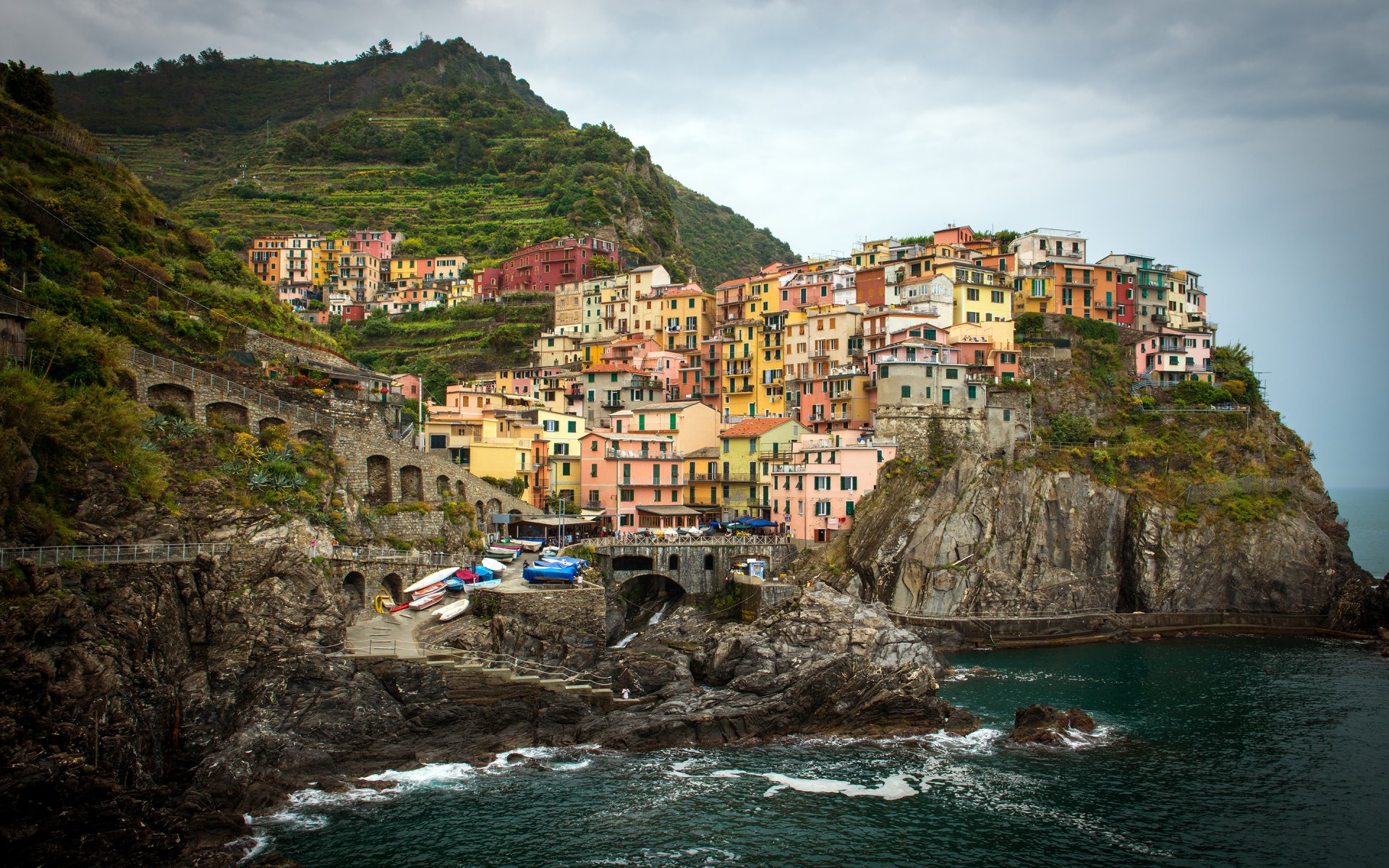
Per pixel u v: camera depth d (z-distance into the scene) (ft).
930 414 444.14
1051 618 403.95
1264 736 277.44
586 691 277.23
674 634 376.89
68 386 266.36
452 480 392.47
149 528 258.16
